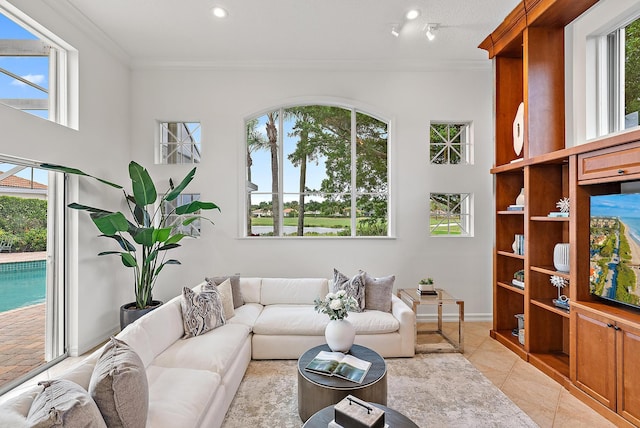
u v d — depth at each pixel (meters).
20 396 1.27
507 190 3.63
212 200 4.21
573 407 2.29
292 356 3.01
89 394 1.33
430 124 4.37
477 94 4.25
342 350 2.40
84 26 3.26
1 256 2.66
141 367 1.50
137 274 3.55
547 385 2.59
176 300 2.83
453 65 4.21
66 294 3.17
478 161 4.25
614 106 2.75
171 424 1.51
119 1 2.98
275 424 2.09
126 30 3.46
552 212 3.01
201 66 4.18
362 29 3.47
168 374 1.98
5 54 2.73
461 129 4.38
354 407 1.49
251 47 3.84
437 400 2.36
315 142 4.40
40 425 0.99
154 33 3.52
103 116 3.63
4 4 2.51
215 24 3.36
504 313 3.63
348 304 2.48
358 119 4.40
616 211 2.24
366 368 2.11
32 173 2.89
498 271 3.63
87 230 3.35
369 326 3.04
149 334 2.21
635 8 2.46
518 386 2.58
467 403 2.33
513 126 3.59
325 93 4.24
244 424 2.09
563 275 2.64
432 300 3.29
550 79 3.09
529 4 2.95
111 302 3.73
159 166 4.20
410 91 4.24
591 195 2.51
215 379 2.00
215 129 4.21
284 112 4.40
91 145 3.44
